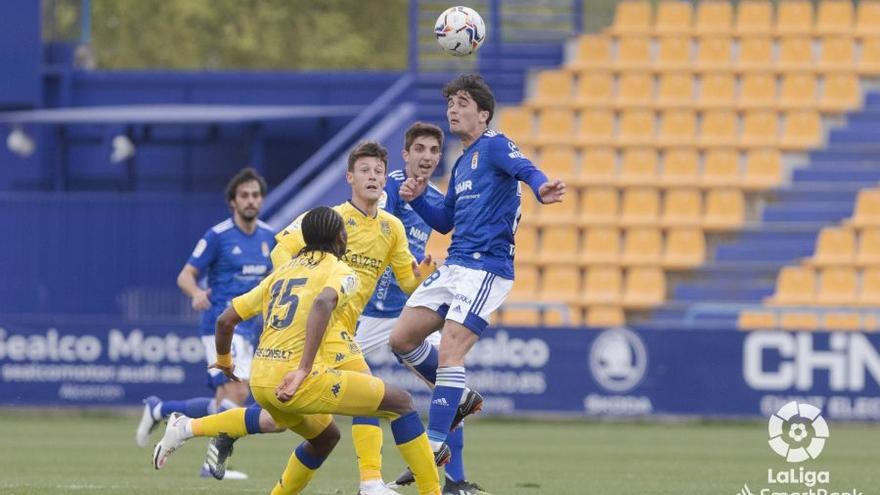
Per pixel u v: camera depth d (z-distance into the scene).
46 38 97.88
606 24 96.62
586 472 43.91
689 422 67.94
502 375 67.00
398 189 35.56
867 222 82.81
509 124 90.69
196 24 141.75
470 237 31.67
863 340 65.19
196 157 96.88
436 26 36.06
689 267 81.38
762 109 89.50
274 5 142.00
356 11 147.50
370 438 30.72
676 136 89.12
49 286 89.50
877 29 96.00
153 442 55.16
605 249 82.56
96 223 89.62
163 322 68.19
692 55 94.00
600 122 90.00
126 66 142.38
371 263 32.53
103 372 68.38
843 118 89.75
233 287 44.19
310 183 91.38
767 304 79.25
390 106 92.12
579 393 66.56
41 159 95.75
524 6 95.06
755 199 85.19
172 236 89.81
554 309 79.19
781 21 96.50
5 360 68.75
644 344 66.38
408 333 31.91
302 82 96.56
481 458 49.31
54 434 59.41
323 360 27.84
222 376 43.25
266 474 42.50
